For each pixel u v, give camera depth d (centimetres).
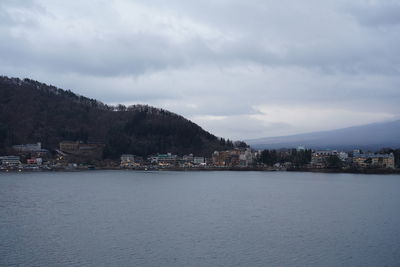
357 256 8281
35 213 12506
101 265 7656
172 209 13738
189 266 7675
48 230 10200
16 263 7681
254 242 9294
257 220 11856
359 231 10431
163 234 9962
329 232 10300
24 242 9056
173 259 8044
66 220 11481
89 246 8819
